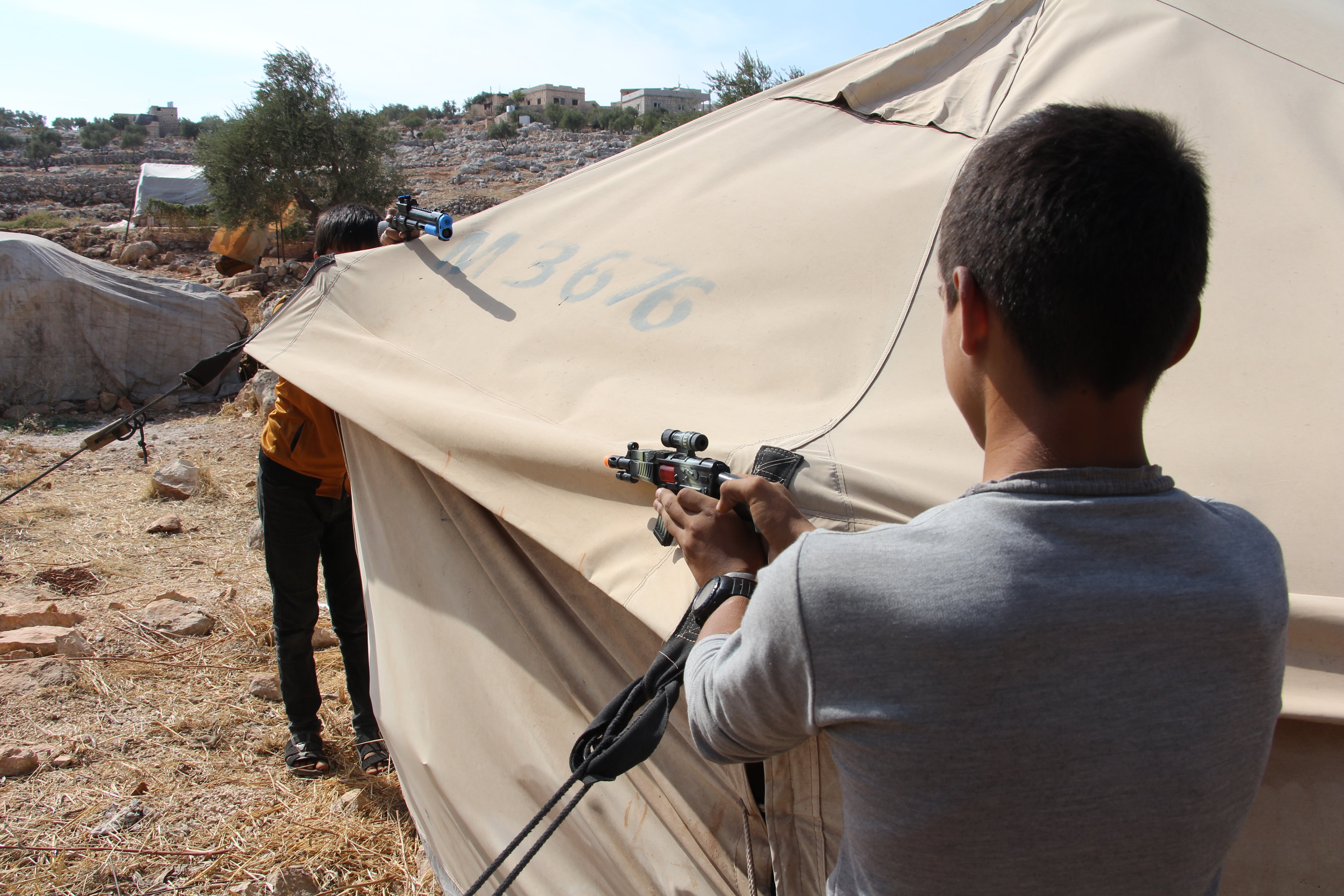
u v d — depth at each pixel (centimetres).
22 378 1026
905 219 218
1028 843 84
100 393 1056
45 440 917
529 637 206
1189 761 84
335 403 240
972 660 82
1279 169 199
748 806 158
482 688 214
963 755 83
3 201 3859
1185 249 85
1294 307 171
